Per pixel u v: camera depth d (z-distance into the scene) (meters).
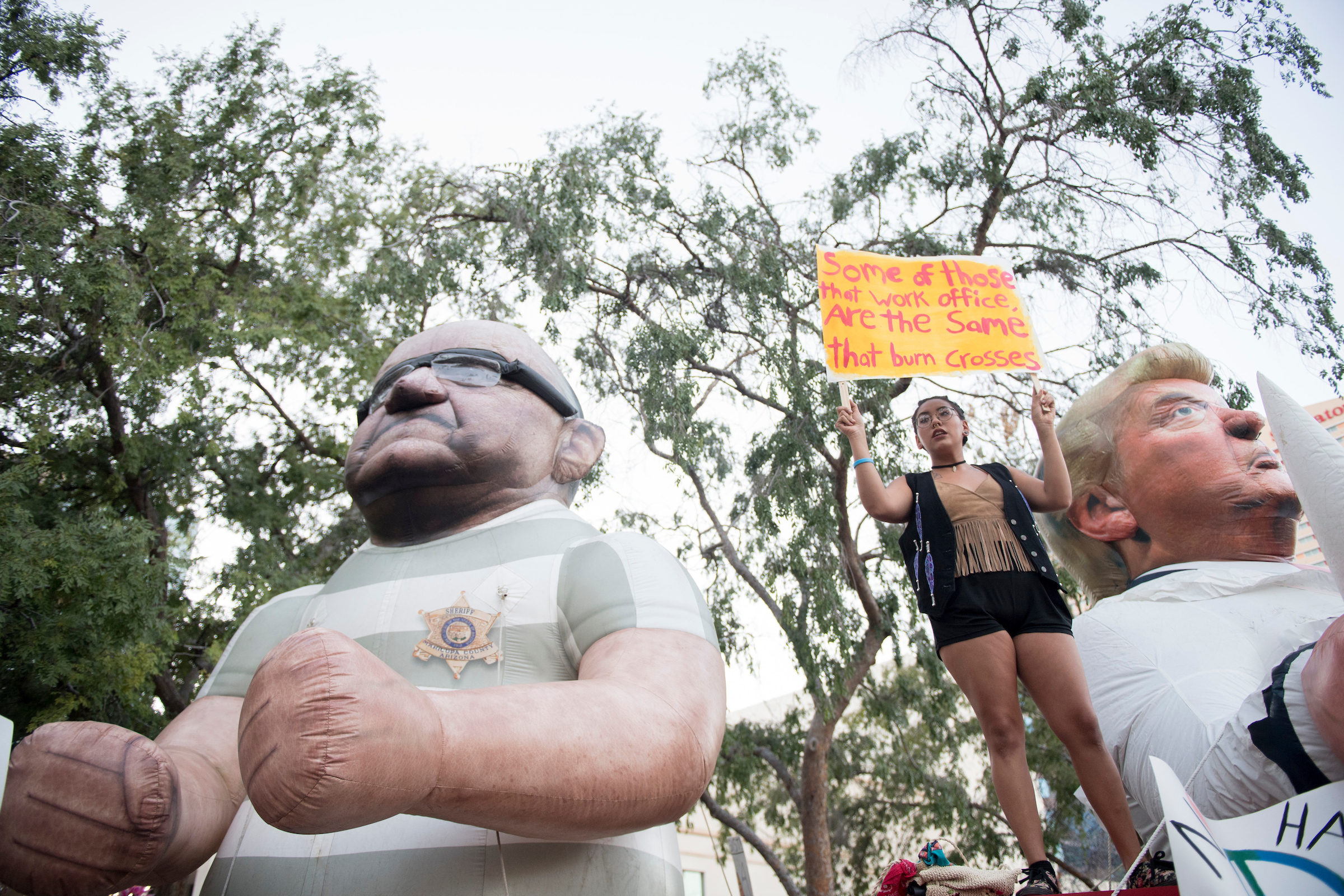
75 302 11.75
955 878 3.58
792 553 11.48
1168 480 5.06
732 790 16.02
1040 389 4.61
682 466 12.06
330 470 15.45
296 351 15.09
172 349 12.91
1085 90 11.07
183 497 14.97
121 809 2.38
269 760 1.89
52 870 2.37
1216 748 3.34
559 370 4.09
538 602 3.05
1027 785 3.71
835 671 11.83
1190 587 4.54
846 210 12.92
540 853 2.61
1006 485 4.24
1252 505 4.82
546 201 12.63
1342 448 2.64
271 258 15.70
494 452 3.54
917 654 12.53
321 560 14.67
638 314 13.05
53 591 10.16
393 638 3.04
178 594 13.67
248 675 3.34
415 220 14.70
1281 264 10.74
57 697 10.56
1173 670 4.23
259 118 15.42
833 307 4.78
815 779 13.52
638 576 3.00
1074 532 5.54
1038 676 3.92
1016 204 12.59
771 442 11.77
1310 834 2.40
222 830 2.81
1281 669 3.18
